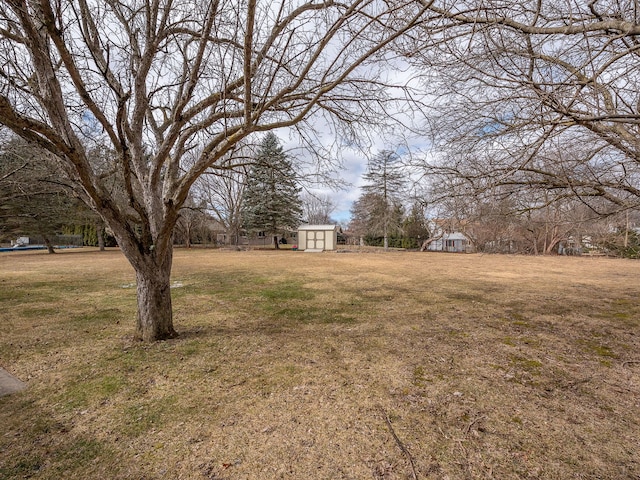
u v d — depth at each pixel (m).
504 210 4.90
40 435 2.34
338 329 5.04
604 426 2.46
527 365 3.65
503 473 1.95
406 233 34.41
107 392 3.00
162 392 3.00
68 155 3.23
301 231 30.86
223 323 5.35
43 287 8.72
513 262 18.03
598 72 2.40
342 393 2.98
